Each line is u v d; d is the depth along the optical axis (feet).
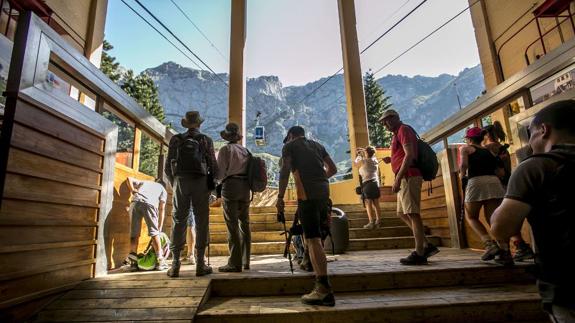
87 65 9.05
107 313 7.14
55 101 7.82
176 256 9.35
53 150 7.80
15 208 6.67
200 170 9.72
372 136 102.32
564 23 16.76
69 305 7.46
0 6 13.34
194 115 10.50
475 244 13.78
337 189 31.07
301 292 8.97
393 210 19.81
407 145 10.36
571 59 8.89
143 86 81.87
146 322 6.81
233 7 28.78
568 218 3.04
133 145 12.96
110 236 10.64
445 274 9.21
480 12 22.80
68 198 8.31
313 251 7.80
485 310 7.45
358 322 7.24
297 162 8.42
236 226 10.27
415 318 7.32
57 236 7.92
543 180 3.22
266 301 8.24
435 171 10.64
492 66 21.68
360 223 18.54
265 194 43.80
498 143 11.37
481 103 12.93
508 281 9.26
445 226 15.83
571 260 2.97
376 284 9.04
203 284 8.57
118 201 11.26
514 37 20.20
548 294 3.10
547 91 11.62
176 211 9.59
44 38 7.48
